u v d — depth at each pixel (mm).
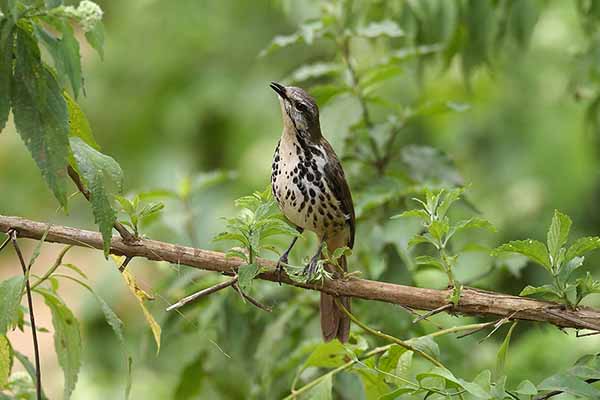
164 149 18172
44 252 19766
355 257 10797
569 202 14750
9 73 5871
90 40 6098
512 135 15969
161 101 18609
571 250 6793
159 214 10828
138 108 18625
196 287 10562
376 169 11188
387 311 9750
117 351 14906
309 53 17938
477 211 10852
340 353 7715
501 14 11102
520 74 16047
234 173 11672
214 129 18375
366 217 10766
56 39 5957
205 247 11469
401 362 7156
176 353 12969
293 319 10688
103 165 6176
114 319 6680
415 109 11203
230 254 6988
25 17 5891
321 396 7539
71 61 5961
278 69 18109
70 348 7184
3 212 18047
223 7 18469
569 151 15109
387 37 11688
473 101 15773
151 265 14375
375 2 11805
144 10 18656
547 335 12422
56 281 7250
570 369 6652
